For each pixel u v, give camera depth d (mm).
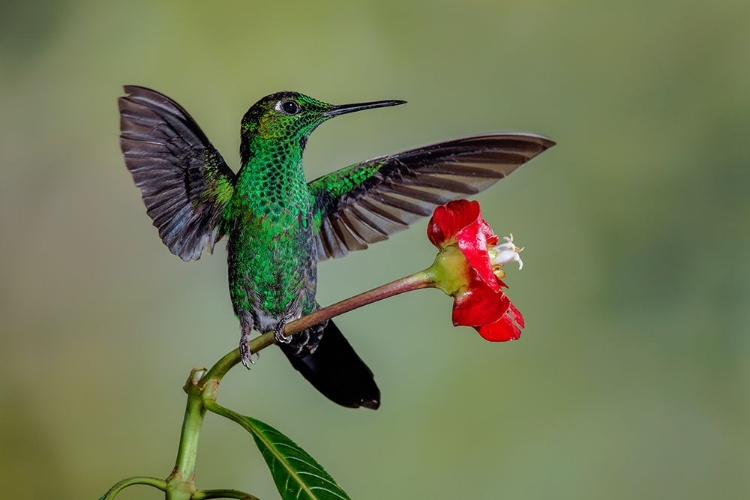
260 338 4602
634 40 12203
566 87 12156
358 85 12016
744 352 11125
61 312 11016
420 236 11344
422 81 12172
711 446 10844
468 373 11070
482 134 6453
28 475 10695
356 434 10844
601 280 11562
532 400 11102
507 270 11477
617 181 11859
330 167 11711
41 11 11578
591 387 11180
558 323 11391
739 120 11773
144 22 11789
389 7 12188
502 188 11836
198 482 10531
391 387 10977
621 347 11266
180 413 10898
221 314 11227
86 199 11398
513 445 10914
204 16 11859
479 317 4863
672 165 11805
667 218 11672
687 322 11344
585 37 12250
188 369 11000
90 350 10977
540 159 11961
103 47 11703
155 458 10758
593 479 10758
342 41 12141
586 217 11773
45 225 11273
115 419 10820
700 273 11477
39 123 11469
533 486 10828
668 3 12211
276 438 4414
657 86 12086
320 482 4359
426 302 11297
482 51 12250
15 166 11312
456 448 10852
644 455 10977
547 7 12383
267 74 11836
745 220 11508
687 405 11094
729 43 12023
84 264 11219
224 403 10828
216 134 11711
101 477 10688
